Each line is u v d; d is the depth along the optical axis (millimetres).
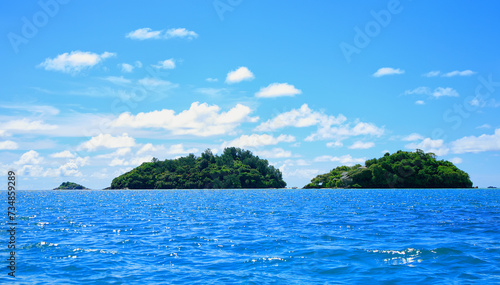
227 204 87625
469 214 53781
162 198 131625
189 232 35688
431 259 22797
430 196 121125
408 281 18562
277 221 45625
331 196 128625
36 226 41531
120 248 27094
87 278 19188
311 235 32812
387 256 23641
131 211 66438
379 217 49750
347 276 19453
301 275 19656
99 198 139250
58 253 25219
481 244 27578
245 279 18906
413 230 35938
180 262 22531
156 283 18281
